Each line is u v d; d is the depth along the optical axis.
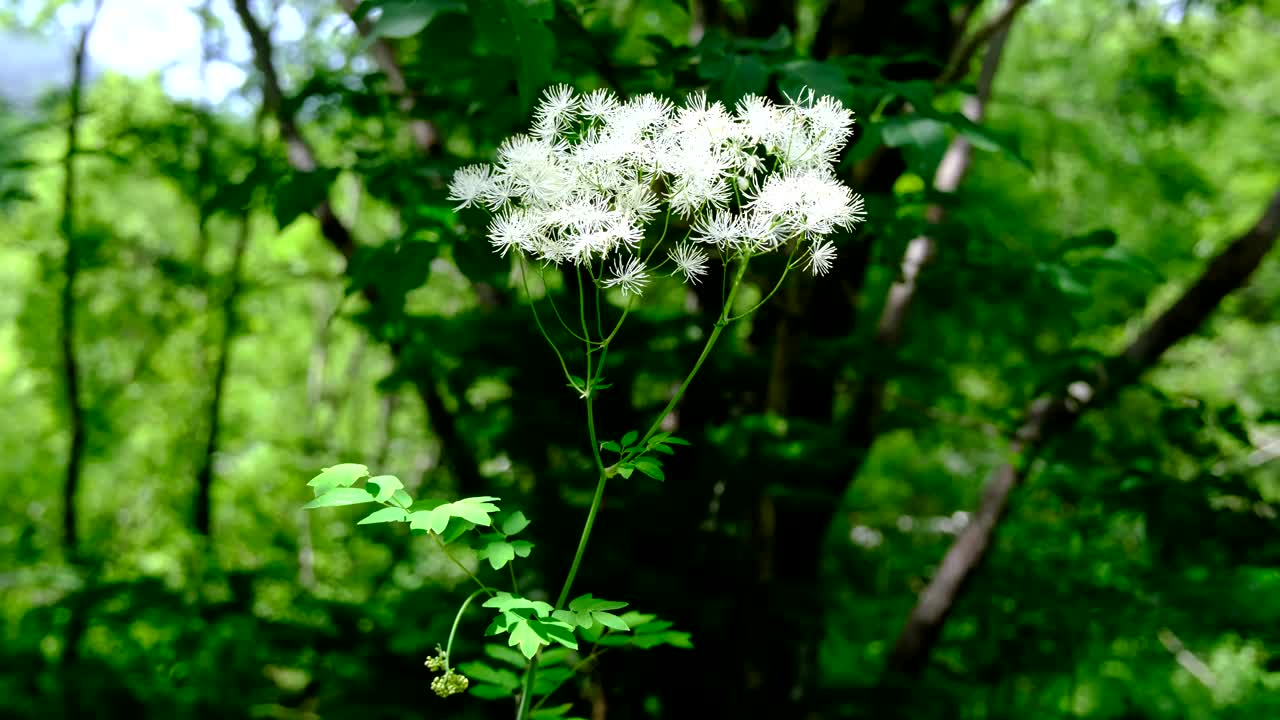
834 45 3.44
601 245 1.57
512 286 3.99
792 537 4.43
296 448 6.15
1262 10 5.68
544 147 1.62
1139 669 5.09
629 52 5.50
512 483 3.94
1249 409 9.07
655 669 3.49
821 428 3.52
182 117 4.97
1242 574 3.30
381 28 1.95
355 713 3.27
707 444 3.42
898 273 3.22
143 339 7.73
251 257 8.85
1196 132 7.50
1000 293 3.80
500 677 2.06
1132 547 4.75
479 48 2.28
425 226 2.44
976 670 4.49
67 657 4.02
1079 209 7.95
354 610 3.58
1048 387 4.05
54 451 9.66
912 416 5.16
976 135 2.29
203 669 3.62
